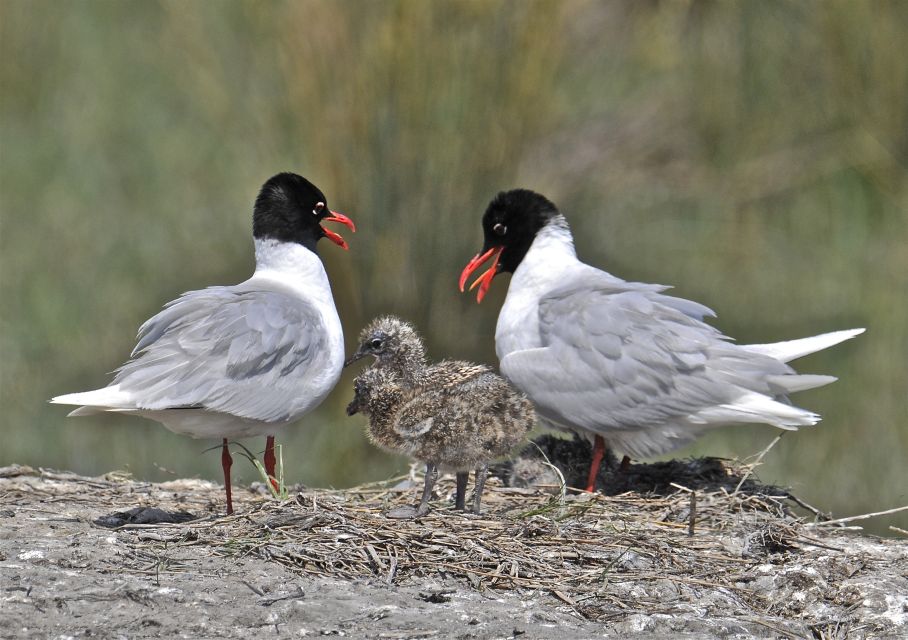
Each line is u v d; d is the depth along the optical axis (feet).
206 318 30.71
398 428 31.12
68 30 73.92
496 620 24.49
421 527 28.66
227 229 59.88
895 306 55.01
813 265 58.95
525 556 27.66
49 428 49.47
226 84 58.03
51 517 30.19
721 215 62.13
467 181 49.78
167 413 30.35
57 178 65.05
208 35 58.39
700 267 59.06
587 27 63.87
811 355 52.31
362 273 49.88
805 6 61.82
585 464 36.83
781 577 27.55
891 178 60.85
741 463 39.58
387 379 32.27
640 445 35.47
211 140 65.51
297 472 47.50
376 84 49.29
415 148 49.44
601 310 35.58
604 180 60.34
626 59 65.72
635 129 63.57
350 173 49.70
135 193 63.93
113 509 31.83
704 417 34.35
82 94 70.95
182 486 35.81
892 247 59.06
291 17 50.72
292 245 34.81
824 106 61.93
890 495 46.83
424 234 49.78
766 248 60.18
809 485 47.24
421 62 49.16
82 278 57.41
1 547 26.71
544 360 35.81
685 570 27.94
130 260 58.75
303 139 50.88
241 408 30.19
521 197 39.11
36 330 54.34
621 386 34.76
